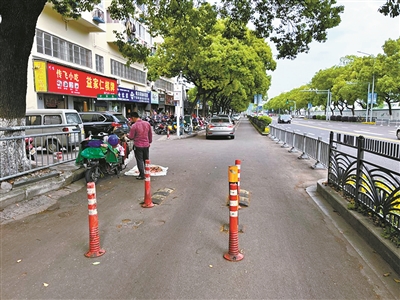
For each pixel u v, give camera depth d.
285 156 12.29
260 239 4.29
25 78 6.62
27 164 6.70
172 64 21.47
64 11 10.45
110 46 25.00
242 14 11.01
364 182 4.90
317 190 6.93
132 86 30.11
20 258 3.73
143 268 3.47
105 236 4.37
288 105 110.81
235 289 3.07
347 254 3.85
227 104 61.47
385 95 43.34
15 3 5.95
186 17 10.36
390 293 3.03
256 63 25.22
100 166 7.91
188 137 21.97
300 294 3.00
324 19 10.14
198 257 3.73
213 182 7.69
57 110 11.63
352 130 27.55
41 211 5.50
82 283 3.18
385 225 4.13
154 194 6.51
